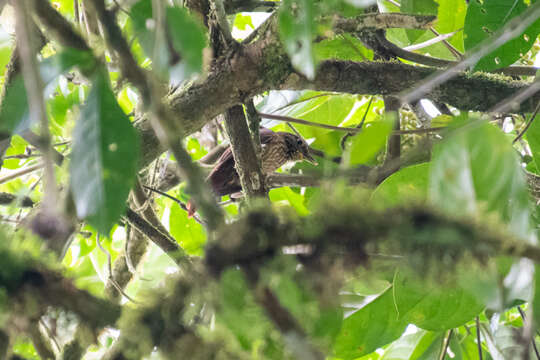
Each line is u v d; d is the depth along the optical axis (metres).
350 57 6.83
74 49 2.45
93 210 2.29
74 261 8.71
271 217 2.32
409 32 7.19
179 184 8.48
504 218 2.87
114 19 2.54
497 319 5.88
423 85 3.66
